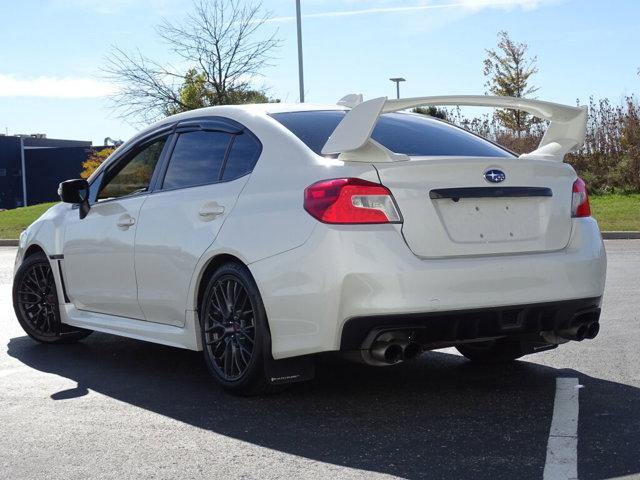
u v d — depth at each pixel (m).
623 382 4.86
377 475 3.38
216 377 4.80
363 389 4.85
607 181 22.66
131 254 5.39
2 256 15.73
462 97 4.61
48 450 3.82
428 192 4.20
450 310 4.12
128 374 5.47
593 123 23.33
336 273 4.08
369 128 4.18
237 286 4.61
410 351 4.16
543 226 4.48
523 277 4.29
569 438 3.79
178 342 5.07
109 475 3.47
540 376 5.09
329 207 4.14
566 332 4.54
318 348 4.19
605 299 8.08
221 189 4.80
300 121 4.83
